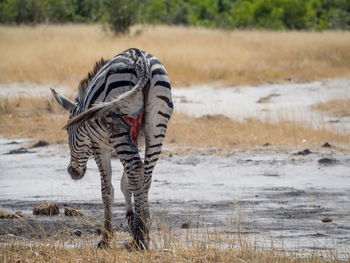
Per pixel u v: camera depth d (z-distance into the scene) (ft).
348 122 113.91
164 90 41.01
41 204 56.49
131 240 44.19
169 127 107.04
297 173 75.72
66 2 355.97
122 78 40.06
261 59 200.44
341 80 168.66
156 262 37.50
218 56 202.49
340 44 218.18
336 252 40.65
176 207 57.93
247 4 425.28
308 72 180.24
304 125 107.45
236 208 57.47
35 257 38.14
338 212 55.83
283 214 55.06
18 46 211.20
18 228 48.70
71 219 52.29
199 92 162.09
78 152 48.49
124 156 39.40
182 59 191.83
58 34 250.37
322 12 433.48
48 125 111.96
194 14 468.75
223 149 90.84
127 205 44.60
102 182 43.55
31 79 167.53
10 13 319.88
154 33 260.83
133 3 248.93
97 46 212.64
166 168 79.10
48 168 80.18
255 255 38.99
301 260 38.22
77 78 168.66
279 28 363.76
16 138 102.32
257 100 148.15
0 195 64.75
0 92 149.28
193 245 41.63
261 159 83.87
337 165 79.56
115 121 39.42
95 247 41.42
